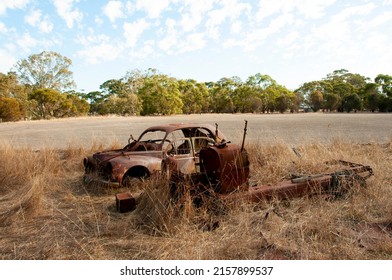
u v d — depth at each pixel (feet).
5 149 25.88
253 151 25.32
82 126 87.61
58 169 24.62
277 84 297.33
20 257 10.96
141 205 14.62
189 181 14.08
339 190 15.76
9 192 19.52
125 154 20.33
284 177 18.74
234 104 281.74
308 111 275.80
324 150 24.57
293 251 10.57
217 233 12.10
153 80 228.84
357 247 10.64
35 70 225.56
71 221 14.24
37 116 181.37
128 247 11.54
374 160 23.26
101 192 19.10
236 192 14.05
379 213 13.88
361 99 242.78
